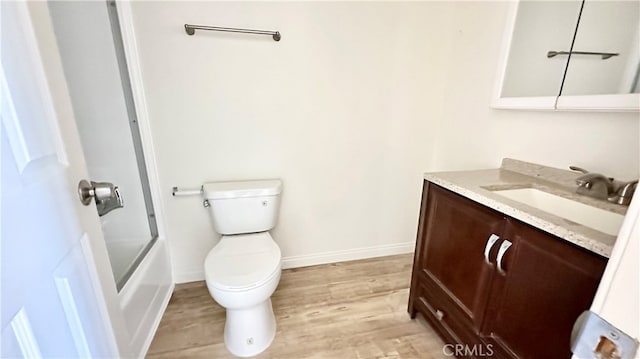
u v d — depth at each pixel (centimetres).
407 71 182
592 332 35
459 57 177
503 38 142
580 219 102
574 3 112
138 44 142
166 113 154
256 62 158
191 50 148
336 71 170
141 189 160
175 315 157
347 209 202
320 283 186
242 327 131
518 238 92
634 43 95
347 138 185
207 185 164
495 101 149
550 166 127
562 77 118
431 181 133
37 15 60
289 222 193
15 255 46
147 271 144
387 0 166
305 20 158
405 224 219
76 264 67
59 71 67
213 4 145
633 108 95
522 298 92
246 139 168
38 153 56
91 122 123
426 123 197
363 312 161
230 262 132
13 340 45
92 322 74
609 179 100
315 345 138
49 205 57
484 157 163
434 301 137
